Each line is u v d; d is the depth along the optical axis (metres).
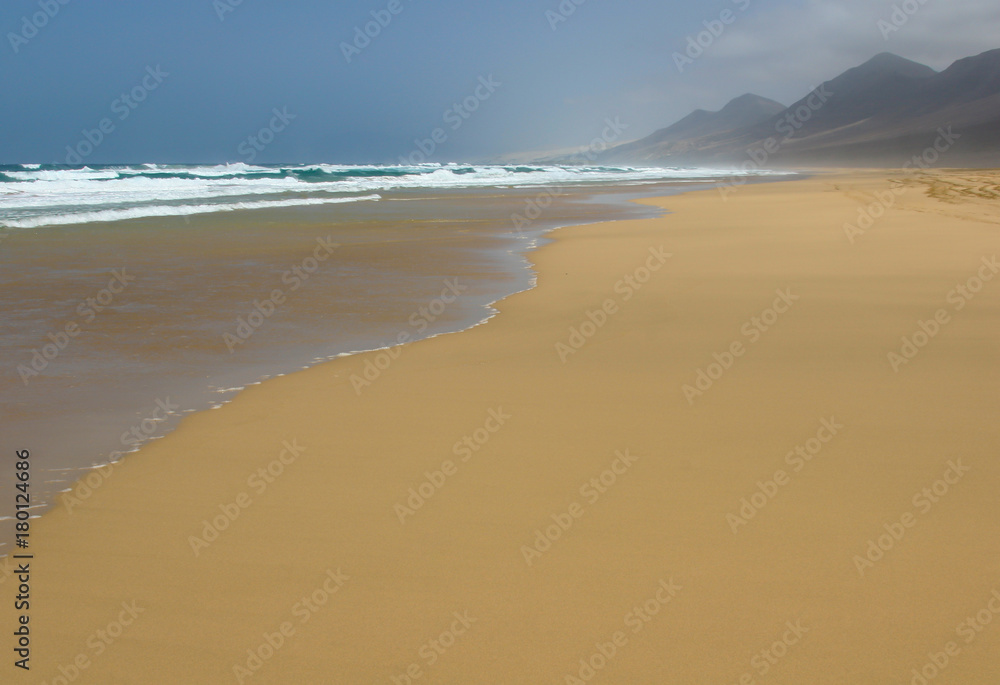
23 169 64.75
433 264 11.55
